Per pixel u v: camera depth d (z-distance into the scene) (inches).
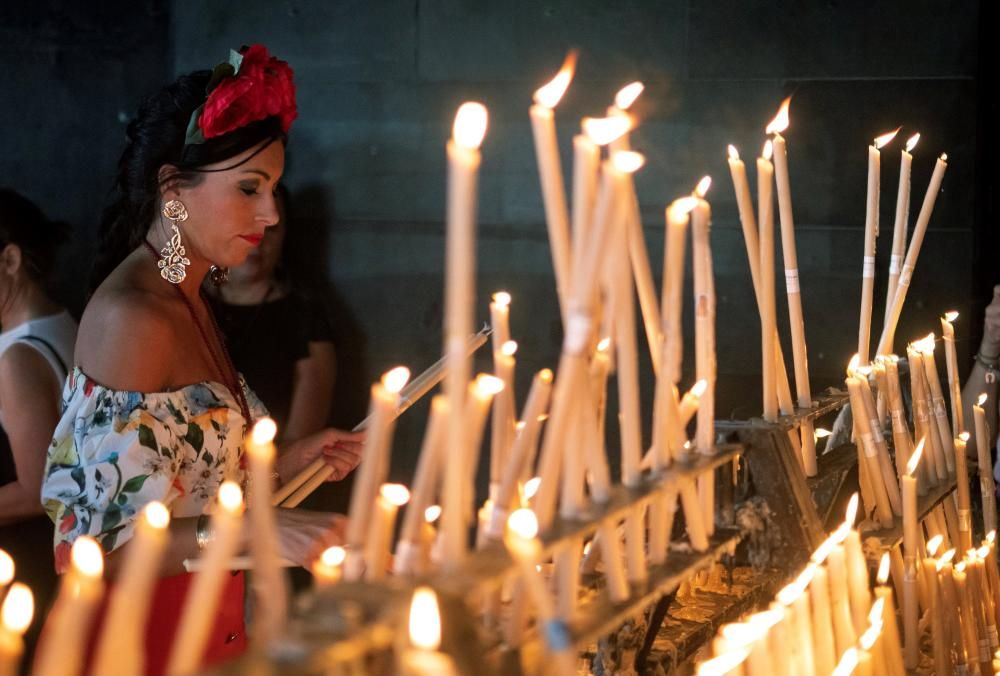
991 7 107.8
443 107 120.0
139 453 56.6
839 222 110.1
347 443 69.6
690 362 113.7
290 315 111.8
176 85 62.1
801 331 51.7
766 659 38.1
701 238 39.7
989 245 110.8
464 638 26.7
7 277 84.2
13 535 86.6
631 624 41.3
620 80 114.7
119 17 129.4
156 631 56.1
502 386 35.8
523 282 118.6
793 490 43.9
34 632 87.4
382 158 122.0
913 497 51.7
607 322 34.7
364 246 123.0
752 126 111.6
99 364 57.8
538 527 31.6
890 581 56.9
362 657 25.3
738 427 44.1
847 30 108.7
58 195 132.1
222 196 60.4
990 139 109.9
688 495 39.2
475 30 118.4
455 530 27.8
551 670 30.1
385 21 120.8
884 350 62.4
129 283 59.9
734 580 50.4
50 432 82.4
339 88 122.6
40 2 130.6
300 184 124.1
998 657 58.1
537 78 117.0
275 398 111.4
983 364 85.1
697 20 112.3
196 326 62.7
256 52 60.8
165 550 56.0
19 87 132.1
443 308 121.3
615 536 34.0
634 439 35.4
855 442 57.4
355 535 29.3
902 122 108.0
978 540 68.2
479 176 119.0
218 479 61.3
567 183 116.9
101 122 130.6
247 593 76.4
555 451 31.2
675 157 113.6
